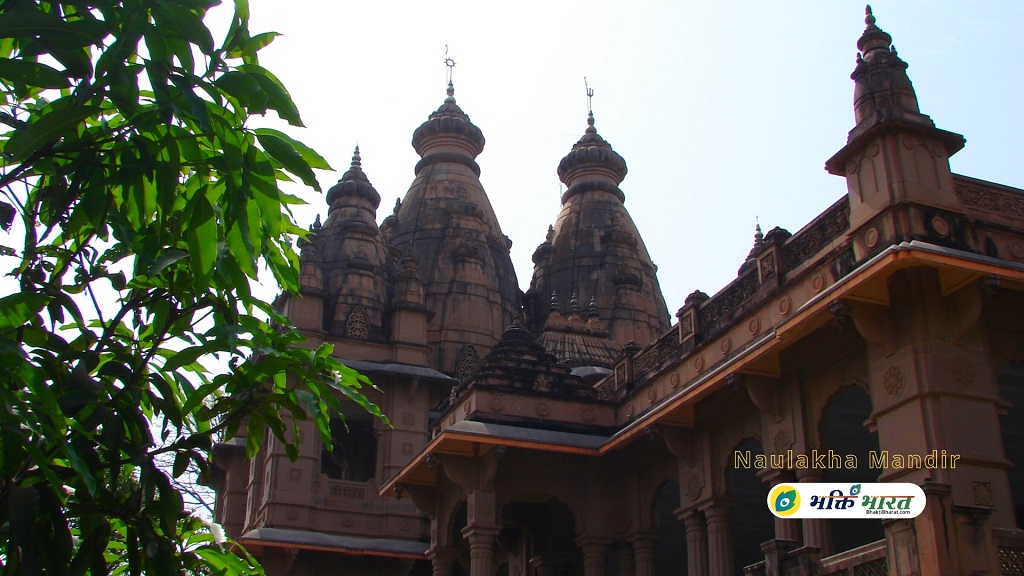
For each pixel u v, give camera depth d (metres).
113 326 6.22
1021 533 10.84
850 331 14.42
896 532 11.02
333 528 28.05
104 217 5.79
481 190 41.84
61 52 5.41
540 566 21.77
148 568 5.87
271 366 6.30
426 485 21.50
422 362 31.05
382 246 34.25
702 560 17.59
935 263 12.00
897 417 12.91
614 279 40.81
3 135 5.99
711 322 18.17
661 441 19.00
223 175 6.05
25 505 5.13
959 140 13.72
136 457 5.78
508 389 20.28
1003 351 13.58
